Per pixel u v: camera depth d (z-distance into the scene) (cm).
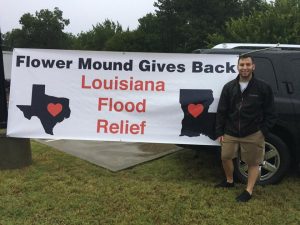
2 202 335
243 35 1370
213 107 402
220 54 407
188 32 3991
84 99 413
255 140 348
